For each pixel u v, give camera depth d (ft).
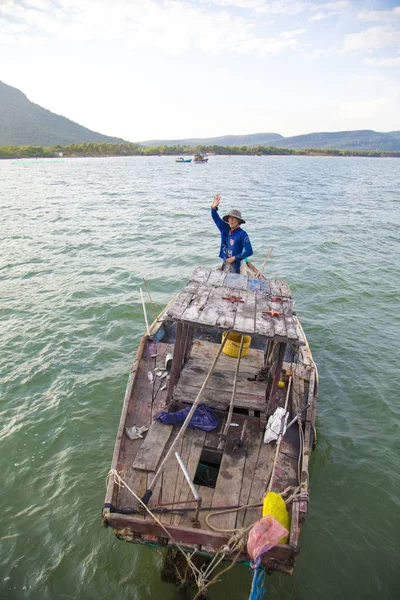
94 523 20.08
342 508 21.44
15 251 60.44
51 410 27.35
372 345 36.45
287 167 348.18
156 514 15.81
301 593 17.49
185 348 22.47
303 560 18.84
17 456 23.82
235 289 21.01
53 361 32.50
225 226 30.63
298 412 20.71
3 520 20.13
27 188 147.64
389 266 57.77
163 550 18.75
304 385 23.25
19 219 84.23
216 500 16.49
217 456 19.54
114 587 17.44
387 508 21.56
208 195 132.98
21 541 19.17
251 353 24.14
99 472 22.97
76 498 21.36
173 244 67.05
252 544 14.15
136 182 179.93
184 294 19.99
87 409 27.58
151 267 54.85
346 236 75.00
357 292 48.14
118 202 113.39
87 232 73.92
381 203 119.96
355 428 26.81
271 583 17.75
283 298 20.33
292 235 75.05
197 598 16.39
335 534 20.08
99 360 32.94
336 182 194.18
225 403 20.01
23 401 28.14
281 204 114.21
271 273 53.93
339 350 35.53
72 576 17.83
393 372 32.53
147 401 21.42
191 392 20.53
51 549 18.88
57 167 313.73
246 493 16.89
